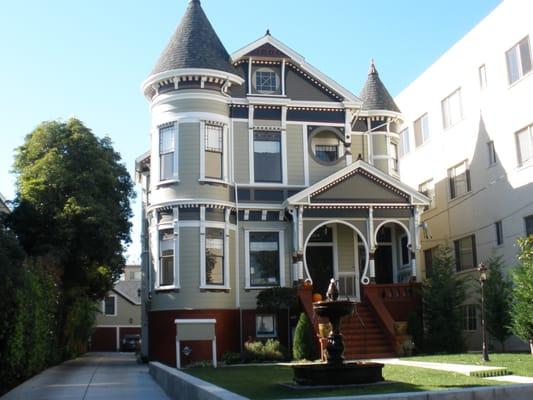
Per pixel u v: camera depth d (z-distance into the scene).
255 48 27.59
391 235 29.34
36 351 20.81
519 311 20.92
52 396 15.63
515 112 26.53
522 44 26.06
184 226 25.58
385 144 29.78
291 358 24.58
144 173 32.97
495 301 24.39
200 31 26.98
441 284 25.30
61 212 26.70
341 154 28.58
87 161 28.34
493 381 14.04
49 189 26.98
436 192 33.69
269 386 14.62
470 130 30.22
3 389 17.33
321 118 28.17
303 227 26.05
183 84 26.36
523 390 11.75
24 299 18.30
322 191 26.08
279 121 27.67
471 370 15.98
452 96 32.12
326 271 27.91
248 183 26.91
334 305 15.13
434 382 14.07
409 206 26.78
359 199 26.33
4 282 16.19
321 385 13.96
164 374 16.81
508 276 25.88
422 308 26.02
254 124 27.34
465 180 30.75
